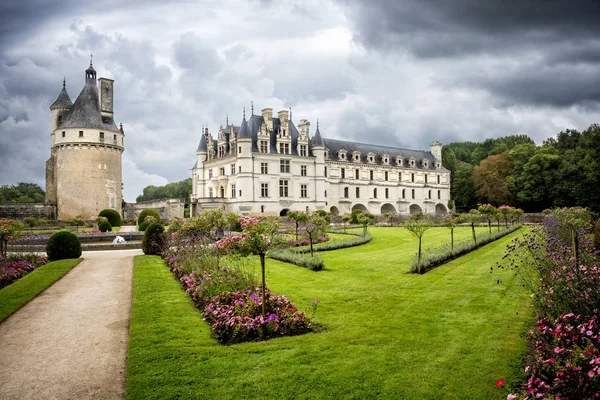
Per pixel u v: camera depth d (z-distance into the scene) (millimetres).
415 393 7273
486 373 7965
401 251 26812
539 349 6988
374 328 10781
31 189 124875
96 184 66062
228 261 19516
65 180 65312
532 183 78438
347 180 81875
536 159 78625
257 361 8617
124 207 79812
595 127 80875
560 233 18422
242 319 10266
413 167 94438
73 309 13438
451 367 8273
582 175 70438
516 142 110000
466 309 12352
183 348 9328
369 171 86312
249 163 63688
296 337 10125
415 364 8445
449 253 22000
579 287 8492
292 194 69125
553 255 11461
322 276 18266
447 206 100000
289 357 8828
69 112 67750
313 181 72438
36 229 47281
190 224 22672
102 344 10195
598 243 16719
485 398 7078
